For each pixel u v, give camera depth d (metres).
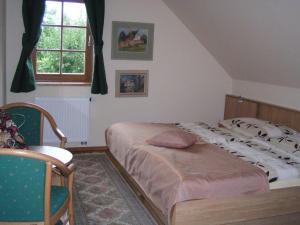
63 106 4.65
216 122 5.55
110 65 4.87
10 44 4.38
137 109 5.11
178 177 2.56
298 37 3.28
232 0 3.58
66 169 2.15
